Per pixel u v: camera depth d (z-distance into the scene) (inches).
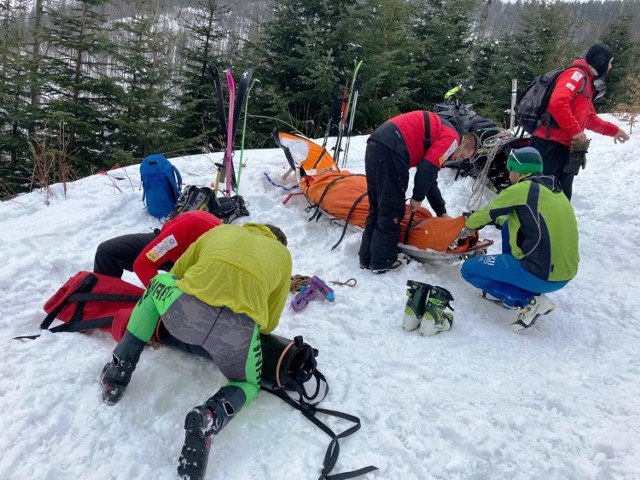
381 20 405.1
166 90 401.1
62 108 371.6
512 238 127.2
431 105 494.3
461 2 481.7
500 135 199.5
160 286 93.6
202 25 430.3
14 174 385.7
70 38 391.2
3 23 457.4
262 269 91.3
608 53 153.9
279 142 207.6
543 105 160.2
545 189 123.0
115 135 385.4
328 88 367.9
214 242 93.8
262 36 410.6
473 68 523.2
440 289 125.6
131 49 401.1
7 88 378.6
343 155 251.8
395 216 146.4
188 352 107.9
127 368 93.4
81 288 117.8
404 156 140.1
